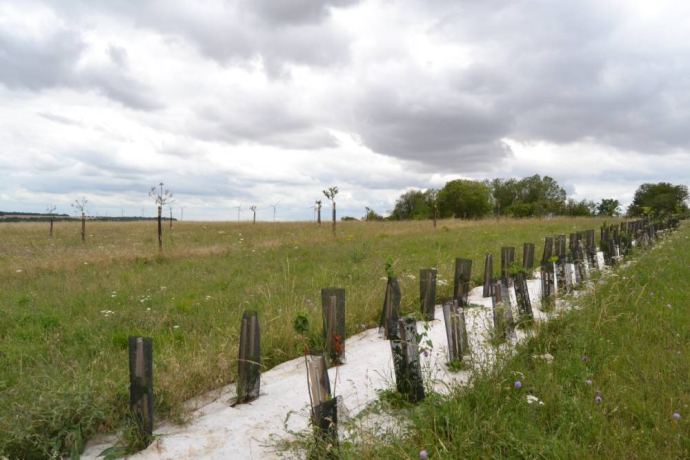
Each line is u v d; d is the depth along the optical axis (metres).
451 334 5.05
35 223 40.53
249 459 3.42
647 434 3.44
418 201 73.88
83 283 10.42
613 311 6.49
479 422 3.55
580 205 60.38
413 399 4.20
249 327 4.44
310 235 21.05
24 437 3.36
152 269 12.30
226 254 15.34
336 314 5.42
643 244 14.00
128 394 4.04
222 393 4.63
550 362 4.77
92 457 3.49
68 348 5.76
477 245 15.84
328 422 3.30
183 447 3.60
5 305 8.12
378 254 13.91
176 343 6.04
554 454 3.13
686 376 4.42
